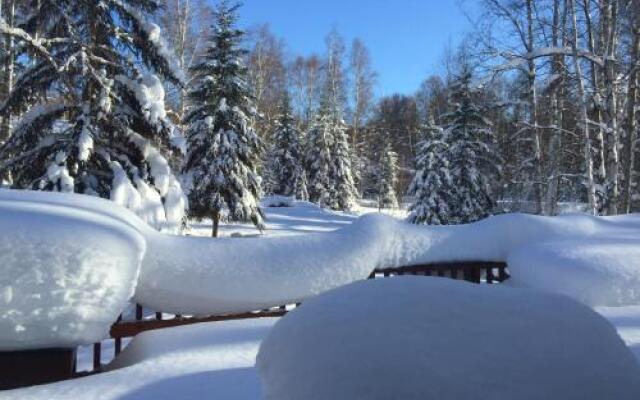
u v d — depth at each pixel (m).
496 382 1.61
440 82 32.09
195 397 2.85
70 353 3.38
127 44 10.46
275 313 4.78
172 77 10.57
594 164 15.69
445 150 20.41
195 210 19.06
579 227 6.48
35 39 8.84
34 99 10.30
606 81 12.98
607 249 5.50
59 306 3.24
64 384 3.09
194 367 3.31
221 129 18.84
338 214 31.00
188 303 4.34
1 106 10.03
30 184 9.28
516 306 1.98
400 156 55.38
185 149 10.16
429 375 1.61
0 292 3.13
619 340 1.90
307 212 30.19
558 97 15.05
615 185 12.77
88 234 3.38
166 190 10.08
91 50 9.79
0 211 3.39
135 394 2.91
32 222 3.30
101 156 9.67
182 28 20.53
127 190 9.32
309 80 45.00
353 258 4.77
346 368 1.66
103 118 9.46
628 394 1.64
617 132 12.85
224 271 4.38
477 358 1.69
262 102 37.81
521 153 18.05
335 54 42.91
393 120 59.16
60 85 10.04
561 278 5.22
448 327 1.82
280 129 38.34
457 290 2.08
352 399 1.57
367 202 48.34
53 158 9.52
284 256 4.59
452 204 19.88
